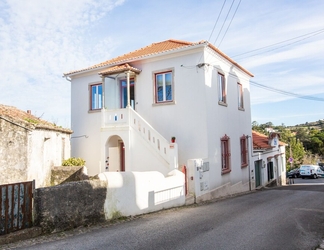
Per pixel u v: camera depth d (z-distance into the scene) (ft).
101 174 28.02
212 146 46.83
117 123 49.11
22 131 37.47
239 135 60.90
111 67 53.57
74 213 24.39
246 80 68.54
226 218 28.66
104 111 50.70
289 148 159.84
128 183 29.68
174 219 28.37
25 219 21.94
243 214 30.78
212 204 39.11
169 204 35.09
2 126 36.47
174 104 47.75
